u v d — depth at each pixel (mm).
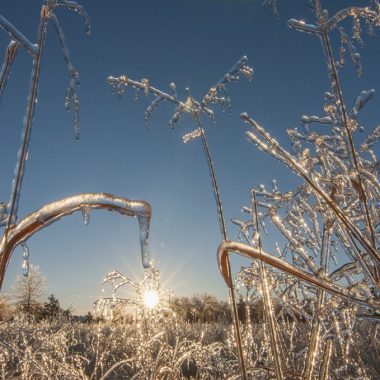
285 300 605
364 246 381
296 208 628
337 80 428
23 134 341
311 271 522
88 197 380
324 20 427
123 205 393
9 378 970
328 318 499
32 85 345
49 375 913
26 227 347
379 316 426
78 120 392
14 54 344
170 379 919
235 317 432
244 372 424
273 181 654
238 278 684
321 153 539
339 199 497
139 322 1005
